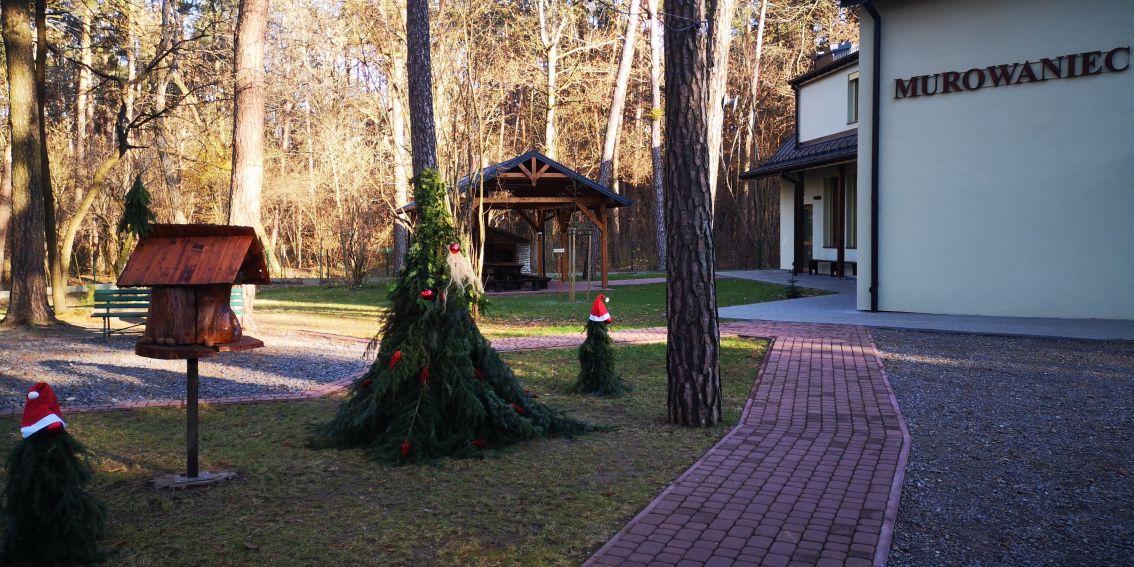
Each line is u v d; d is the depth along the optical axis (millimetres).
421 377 5754
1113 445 5852
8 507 3711
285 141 40625
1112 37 12781
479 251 14875
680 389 6699
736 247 41344
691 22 6426
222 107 22922
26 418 3713
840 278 23859
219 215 32531
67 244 18266
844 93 23000
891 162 14844
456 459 5609
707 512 4414
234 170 13727
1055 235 13414
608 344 8148
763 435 6234
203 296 4781
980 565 3758
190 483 4914
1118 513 4453
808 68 39625
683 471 5312
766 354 10273
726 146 43344
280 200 38438
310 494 4836
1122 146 12812
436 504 4641
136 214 4676
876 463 5391
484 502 4656
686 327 6660
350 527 4250
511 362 10141
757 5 39031
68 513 3693
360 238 29547
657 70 34469
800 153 25438
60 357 10789
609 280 29422
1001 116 13727
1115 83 12805
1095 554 3885
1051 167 13375
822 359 9781
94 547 3822
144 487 4938
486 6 23672
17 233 14742
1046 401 7387
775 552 3832
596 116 42656
